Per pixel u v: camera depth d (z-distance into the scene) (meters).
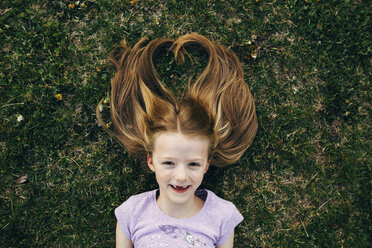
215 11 2.38
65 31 2.34
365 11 2.39
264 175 2.37
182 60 2.34
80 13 2.35
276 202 2.38
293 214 2.38
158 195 2.07
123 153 2.32
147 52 2.28
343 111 2.39
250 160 2.37
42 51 2.33
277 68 2.39
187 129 1.83
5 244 2.28
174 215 1.99
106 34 2.35
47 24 2.33
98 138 2.33
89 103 2.31
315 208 2.39
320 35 2.39
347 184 2.39
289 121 2.37
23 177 2.30
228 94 2.28
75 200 2.31
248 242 2.37
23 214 2.30
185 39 2.31
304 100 2.39
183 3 2.38
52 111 2.32
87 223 2.32
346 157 2.39
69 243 2.31
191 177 1.81
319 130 2.39
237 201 2.36
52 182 2.32
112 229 2.31
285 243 2.37
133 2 2.35
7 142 2.28
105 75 2.32
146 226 1.98
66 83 2.32
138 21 2.37
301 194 2.39
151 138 1.94
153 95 2.20
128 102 2.27
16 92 2.30
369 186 2.38
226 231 2.04
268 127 2.37
